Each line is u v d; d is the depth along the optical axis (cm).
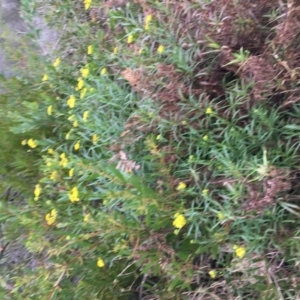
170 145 73
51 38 112
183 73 73
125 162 72
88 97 81
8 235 92
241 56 63
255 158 63
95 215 79
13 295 84
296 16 61
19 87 99
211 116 70
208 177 72
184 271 72
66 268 73
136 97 79
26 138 95
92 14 93
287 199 65
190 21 73
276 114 65
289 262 68
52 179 80
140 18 79
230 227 67
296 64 63
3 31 119
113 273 78
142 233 71
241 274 72
